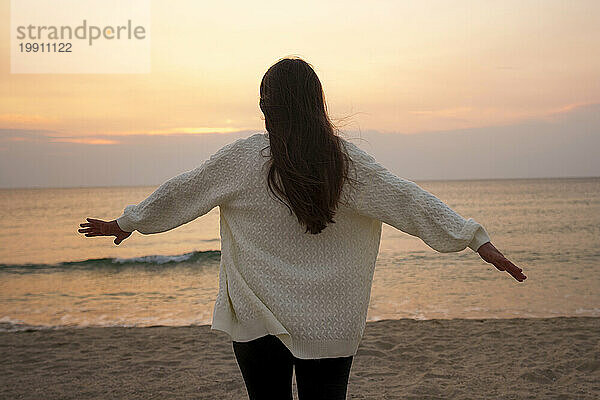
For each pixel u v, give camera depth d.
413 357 5.84
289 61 1.96
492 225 36.22
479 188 118.44
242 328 1.89
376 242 2.02
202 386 4.79
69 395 4.59
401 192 1.88
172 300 12.00
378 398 4.43
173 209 2.02
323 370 1.90
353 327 1.88
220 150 2.00
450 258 19.61
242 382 4.91
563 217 42.16
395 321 7.94
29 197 99.62
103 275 17.20
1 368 5.56
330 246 1.91
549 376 5.07
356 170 1.91
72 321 9.57
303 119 1.88
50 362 5.77
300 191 1.83
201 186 1.99
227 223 2.00
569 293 12.08
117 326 8.58
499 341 6.53
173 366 5.56
